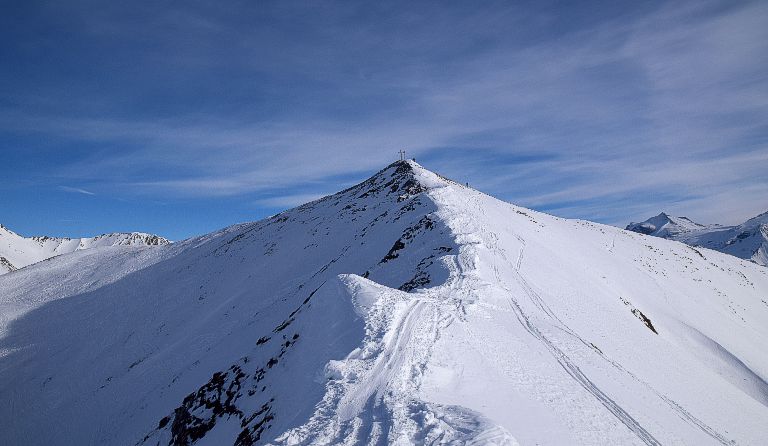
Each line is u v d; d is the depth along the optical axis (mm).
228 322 53875
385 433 12109
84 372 57062
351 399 14406
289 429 13469
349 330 19859
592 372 21047
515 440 11414
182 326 61094
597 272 55000
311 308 24547
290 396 17547
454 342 18797
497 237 45406
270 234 84875
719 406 27484
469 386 15484
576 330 28328
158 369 48875
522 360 19453
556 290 37406
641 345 32500
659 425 17953
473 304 25484
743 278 85188
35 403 52375
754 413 29312
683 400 25453
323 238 69125
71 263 117750
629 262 67938
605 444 14445
